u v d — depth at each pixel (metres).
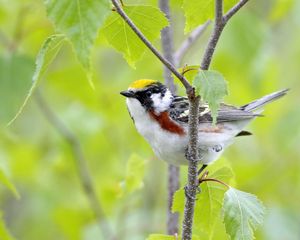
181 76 6.42
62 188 14.45
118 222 13.29
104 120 13.85
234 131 9.88
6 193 15.09
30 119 15.45
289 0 12.49
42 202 14.20
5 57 11.44
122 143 14.12
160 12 6.59
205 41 14.17
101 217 13.55
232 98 13.27
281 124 12.84
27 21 12.45
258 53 12.48
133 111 9.68
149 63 13.57
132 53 6.98
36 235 14.61
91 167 14.27
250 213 6.96
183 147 9.35
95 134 13.51
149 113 9.52
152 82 9.76
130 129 13.96
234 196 7.04
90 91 13.47
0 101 11.34
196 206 7.89
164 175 14.33
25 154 14.00
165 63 6.36
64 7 5.23
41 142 15.14
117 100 13.83
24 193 15.26
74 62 13.96
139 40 6.86
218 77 6.29
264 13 15.23
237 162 13.83
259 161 13.85
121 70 14.91
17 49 12.30
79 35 5.20
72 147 13.81
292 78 15.04
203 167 9.62
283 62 15.08
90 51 5.17
